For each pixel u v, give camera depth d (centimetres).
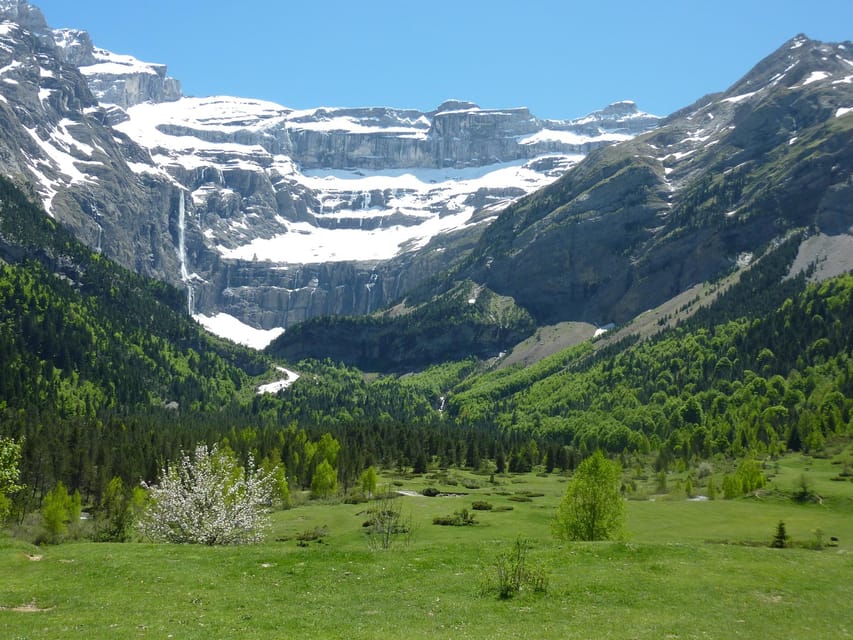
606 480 6244
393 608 3600
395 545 6694
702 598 3738
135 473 13012
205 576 4169
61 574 4244
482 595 3809
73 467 13012
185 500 6116
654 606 3625
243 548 4984
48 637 3128
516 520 9306
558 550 4662
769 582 4000
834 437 16675
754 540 7712
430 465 18612
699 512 9769
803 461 15275
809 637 3253
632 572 4159
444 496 12431
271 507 10712
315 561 4491
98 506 11381
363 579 4106
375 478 12369
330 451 15062
